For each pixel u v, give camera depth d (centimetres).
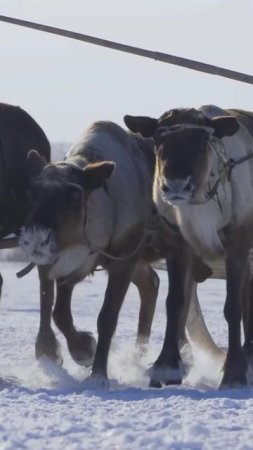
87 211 1594
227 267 1606
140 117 1566
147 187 1717
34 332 2498
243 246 1614
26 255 1543
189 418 1255
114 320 1661
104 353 1636
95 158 1675
